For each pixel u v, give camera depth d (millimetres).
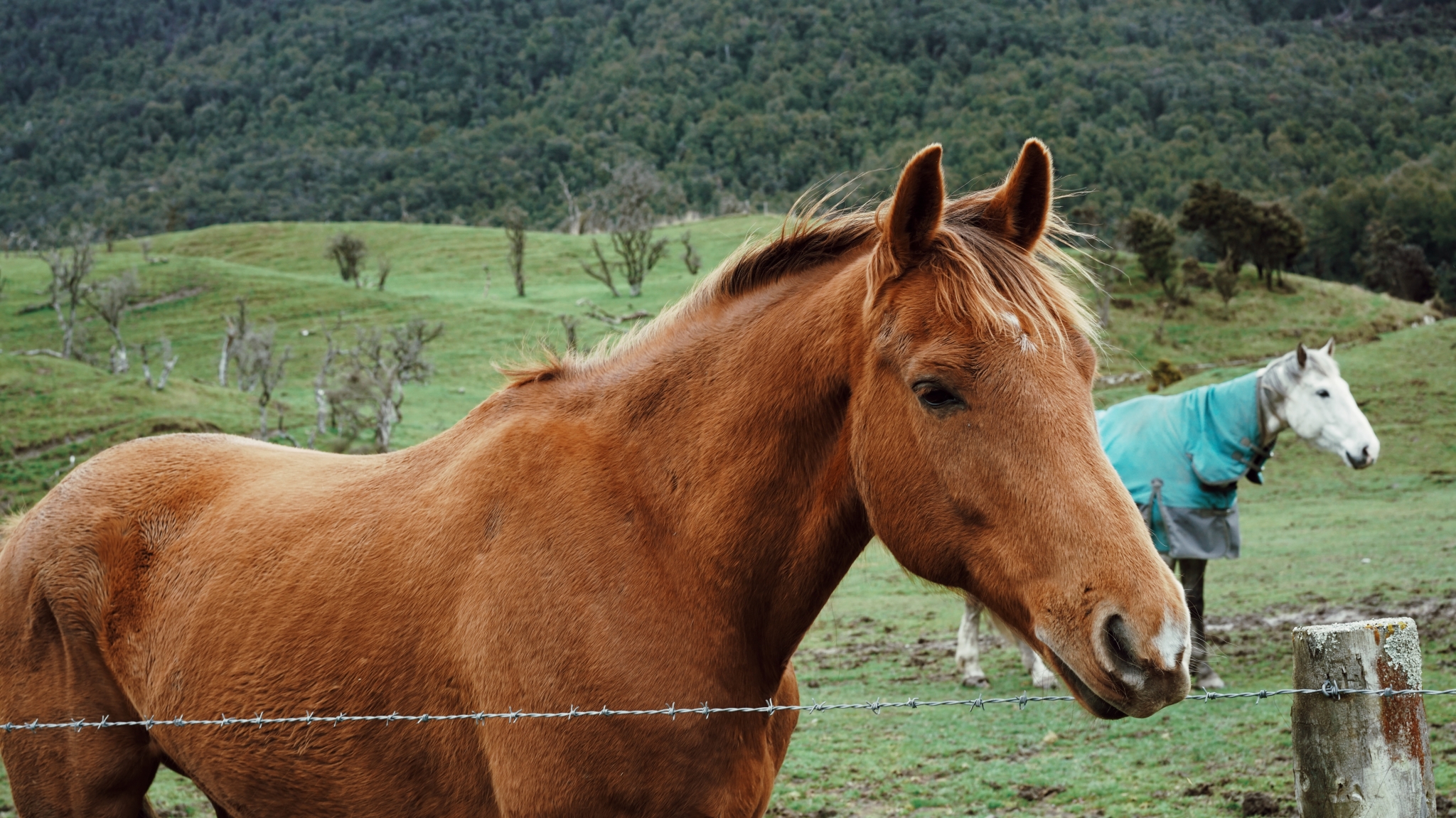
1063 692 7824
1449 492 22594
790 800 5684
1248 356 47906
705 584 2469
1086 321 2297
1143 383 41656
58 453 29297
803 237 2703
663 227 89500
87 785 3148
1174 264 55531
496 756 2467
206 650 2906
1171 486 7875
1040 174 2311
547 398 2836
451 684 2562
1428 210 87125
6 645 3227
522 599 2459
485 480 2668
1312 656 2334
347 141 197625
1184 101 151625
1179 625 1911
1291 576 12562
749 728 2477
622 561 2465
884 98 177000
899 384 2238
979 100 154500
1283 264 60312
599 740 2342
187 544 3125
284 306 55906
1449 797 4730
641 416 2658
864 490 2348
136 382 35531
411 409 37594
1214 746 5992
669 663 2381
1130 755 6012
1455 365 35094
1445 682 6805
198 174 171375
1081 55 196500
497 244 79000
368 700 2654
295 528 2965
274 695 2768
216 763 2900
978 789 5664
